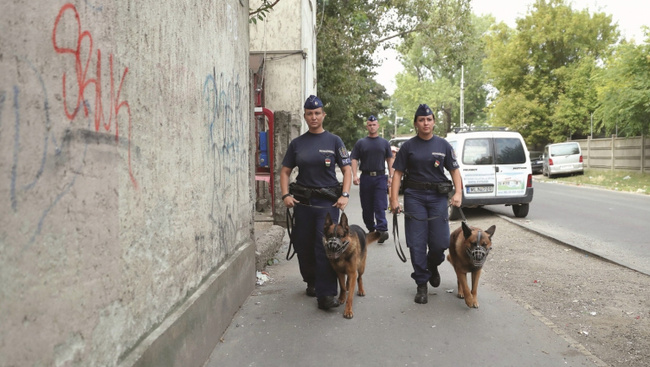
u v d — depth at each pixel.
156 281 2.95
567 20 33.12
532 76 33.91
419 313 4.86
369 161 8.40
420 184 5.25
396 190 5.40
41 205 1.79
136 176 2.66
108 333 2.33
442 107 58.41
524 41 34.00
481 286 5.91
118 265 2.44
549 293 5.64
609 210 12.95
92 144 2.17
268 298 5.41
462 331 4.36
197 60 3.77
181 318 3.20
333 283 4.96
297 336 4.26
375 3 25.14
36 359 1.76
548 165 27.39
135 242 2.65
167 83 3.13
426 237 5.25
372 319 4.70
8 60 1.62
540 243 8.55
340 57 22.03
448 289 5.75
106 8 2.32
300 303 5.22
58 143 1.90
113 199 2.38
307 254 5.30
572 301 5.34
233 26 5.03
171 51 3.21
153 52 2.90
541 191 18.83
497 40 35.94
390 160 8.51
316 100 5.16
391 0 24.77
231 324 4.55
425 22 26.55
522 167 11.39
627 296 5.48
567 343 4.09
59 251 1.90
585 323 4.66
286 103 13.82
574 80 31.77
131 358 2.52
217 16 4.38
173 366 3.06
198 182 3.79
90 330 2.15
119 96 2.45
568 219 11.47
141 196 2.72
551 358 3.79
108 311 2.33
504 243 8.66
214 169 4.25
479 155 11.32
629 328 4.50
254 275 5.83
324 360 3.78
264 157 10.06
